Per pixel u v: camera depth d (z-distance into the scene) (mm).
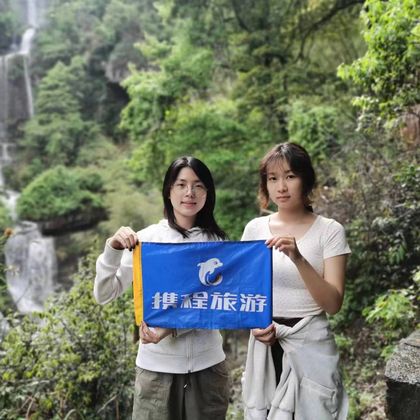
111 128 25375
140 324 2162
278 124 10938
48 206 19000
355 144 5750
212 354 2277
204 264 2121
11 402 3322
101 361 3439
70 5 28375
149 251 2148
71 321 3547
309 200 2186
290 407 2025
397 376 2404
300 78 10672
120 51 25359
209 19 11492
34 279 17344
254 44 11602
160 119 11109
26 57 25875
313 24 11461
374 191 5195
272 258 2094
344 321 5629
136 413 2264
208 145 10914
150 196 17203
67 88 24406
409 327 4105
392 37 4184
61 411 3541
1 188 20438
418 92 4395
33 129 23156
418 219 4691
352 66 4727
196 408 2238
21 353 3404
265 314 2061
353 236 5465
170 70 10734
